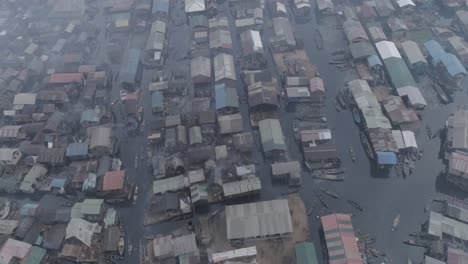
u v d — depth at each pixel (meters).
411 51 90.38
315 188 69.38
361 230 63.03
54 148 76.00
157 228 65.12
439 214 62.66
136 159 75.88
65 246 61.84
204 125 77.94
